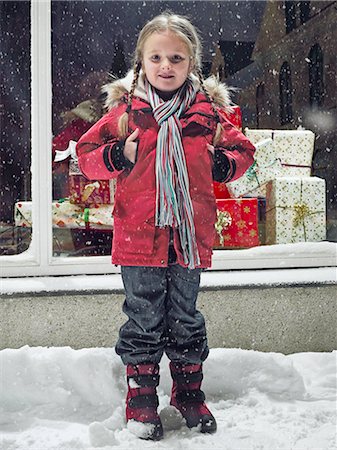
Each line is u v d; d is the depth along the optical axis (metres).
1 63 5.56
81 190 4.73
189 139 2.85
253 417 2.96
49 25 3.71
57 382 3.06
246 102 6.28
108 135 2.96
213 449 2.59
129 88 3.00
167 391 3.21
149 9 6.14
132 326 2.83
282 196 4.62
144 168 2.81
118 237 2.84
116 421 2.86
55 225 4.70
